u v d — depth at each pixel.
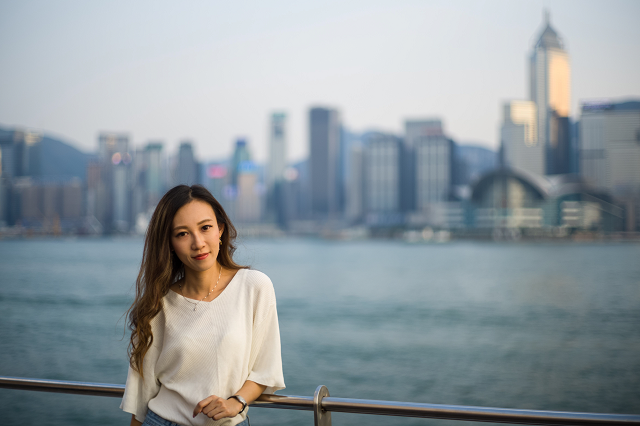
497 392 20.39
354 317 47.03
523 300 58.28
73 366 22.45
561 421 1.58
